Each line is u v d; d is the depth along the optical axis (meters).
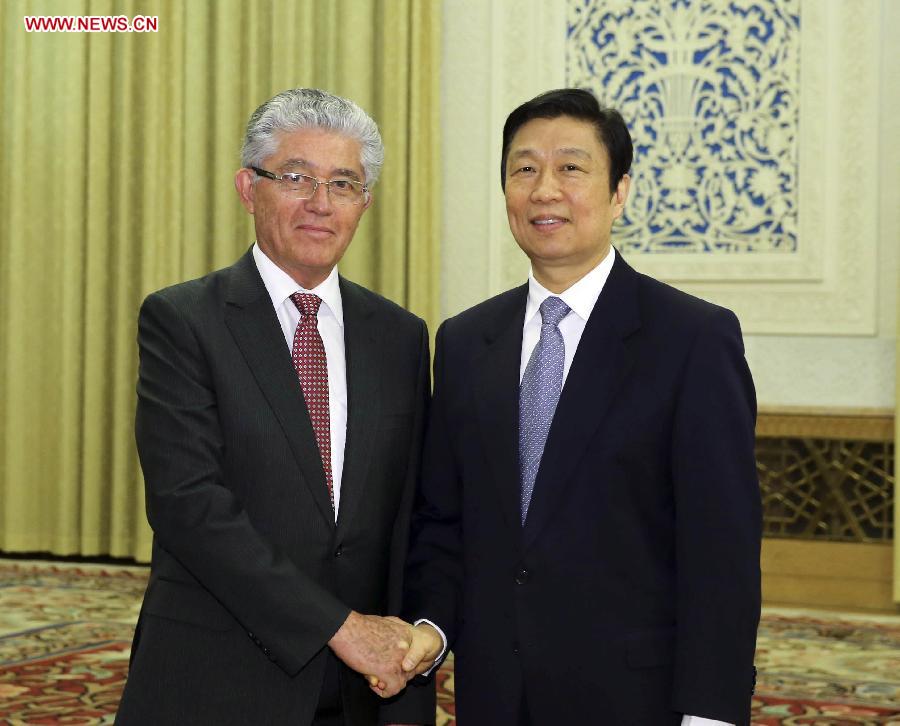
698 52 6.25
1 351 6.94
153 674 2.09
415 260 6.42
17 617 5.34
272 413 2.14
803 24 6.07
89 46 6.73
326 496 2.15
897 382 5.72
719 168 6.23
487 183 6.50
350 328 2.32
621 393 2.10
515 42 6.41
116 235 6.80
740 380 2.08
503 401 2.20
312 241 2.19
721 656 1.95
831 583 5.91
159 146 6.66
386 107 6.44
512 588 2.11
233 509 2.04
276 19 6.48
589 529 2.06
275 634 2.00
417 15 6.39
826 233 6.07
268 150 2.18
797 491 5.97
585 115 2.18
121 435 6.72
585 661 2.04
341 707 2.25
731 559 1.97
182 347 2.14
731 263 6.20
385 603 2.32
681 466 2.03
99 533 6.80
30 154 6.82
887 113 6.00
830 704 4.16
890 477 5.84
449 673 4.55
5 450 6.89
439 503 2.35
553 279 2.23
